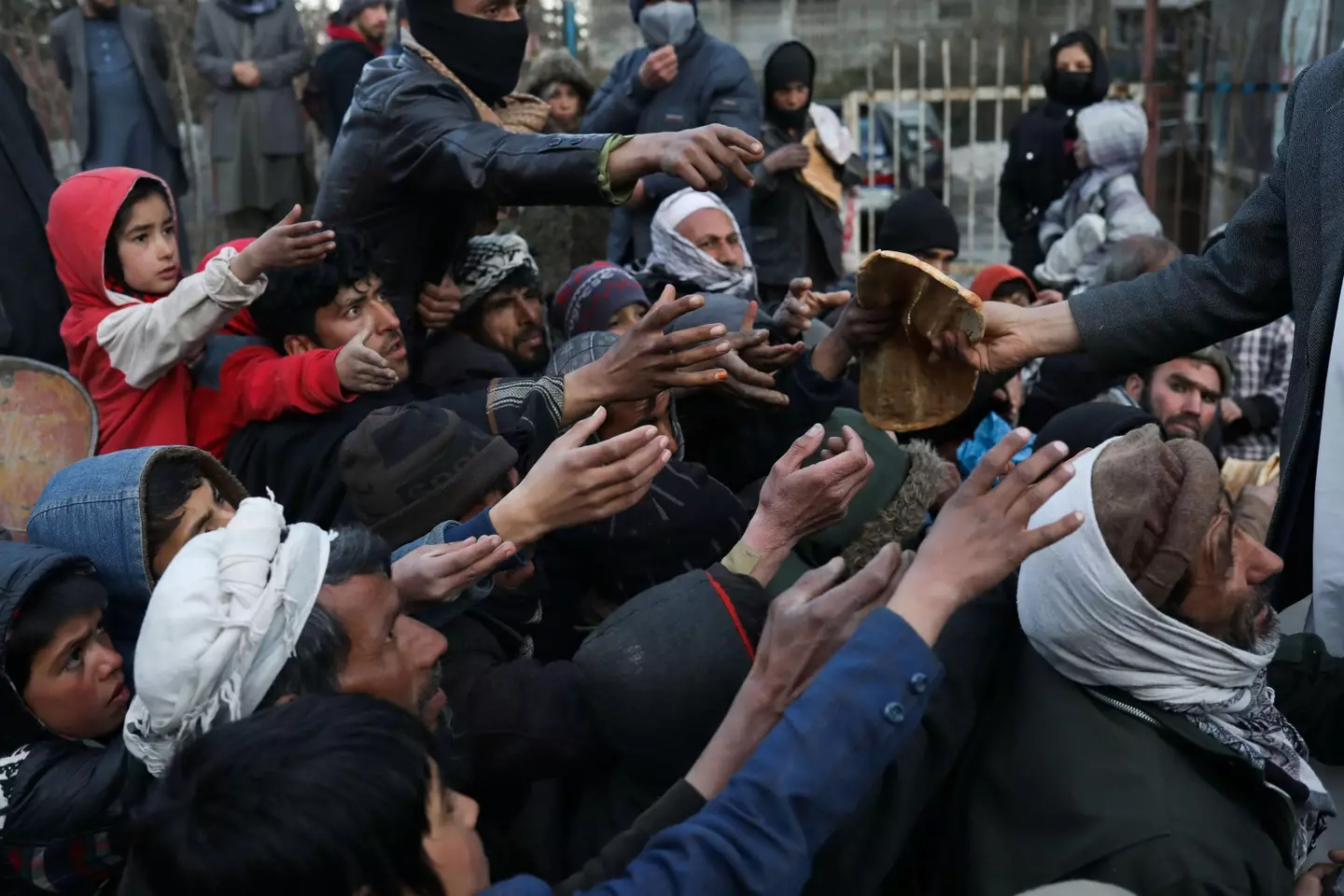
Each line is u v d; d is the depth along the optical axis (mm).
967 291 2057
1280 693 2076
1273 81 6730
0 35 6895
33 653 1785
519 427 2174
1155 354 2258
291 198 6934
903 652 1349
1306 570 2230
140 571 1912
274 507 1534
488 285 3240
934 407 2275
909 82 7930
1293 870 1739
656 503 2209
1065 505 1675
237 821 1143
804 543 2232
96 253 2688
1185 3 7035
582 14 7855
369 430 2062
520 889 1345
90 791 1738
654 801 1718
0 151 3936
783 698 1440
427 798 1257
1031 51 7754
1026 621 1750
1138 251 4195
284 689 1443
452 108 2660
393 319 2729
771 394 2508
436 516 2027
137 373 2598
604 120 5191
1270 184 2199
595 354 2463
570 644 2279
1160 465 1673
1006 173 6320
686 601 1688
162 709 1418
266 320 2721
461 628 1923
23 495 2625
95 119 6320
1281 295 2211
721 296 2709
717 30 8078
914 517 2268
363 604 1512
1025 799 1658
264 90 6730
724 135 2207
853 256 7465
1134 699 1699
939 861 1776
